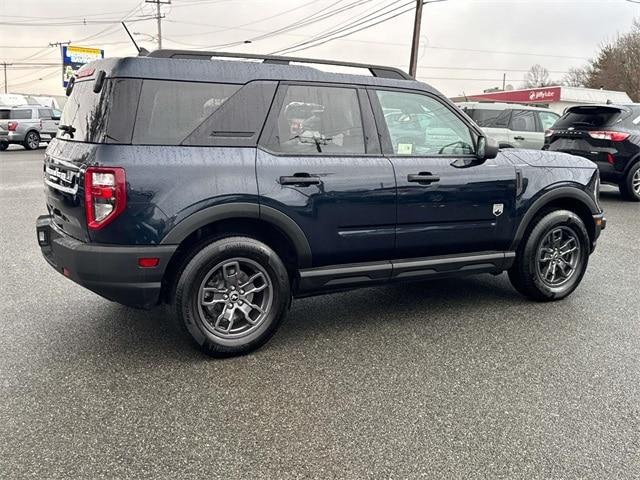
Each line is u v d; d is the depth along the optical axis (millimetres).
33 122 23609
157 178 3125
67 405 2904
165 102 3219
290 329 4043
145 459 2461
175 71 3264
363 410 2898
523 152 4555
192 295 3344
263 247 3496
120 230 3090
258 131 3434
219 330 3486
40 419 2766
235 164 3326
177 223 3178
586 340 3857
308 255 3635
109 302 4531
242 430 2695
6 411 2836
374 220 3779
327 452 2531
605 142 9680
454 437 2662
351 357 3557
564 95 33469
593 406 2963
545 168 4488
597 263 5934
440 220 4035
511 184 4281
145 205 3105
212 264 3363
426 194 3930
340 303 4652
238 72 3428
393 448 2568
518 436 2676
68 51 35250
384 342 3805
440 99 4117
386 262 3951
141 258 3129
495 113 12531
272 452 2523
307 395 3049
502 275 5566
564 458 2508
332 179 3604
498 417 2846
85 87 3484
